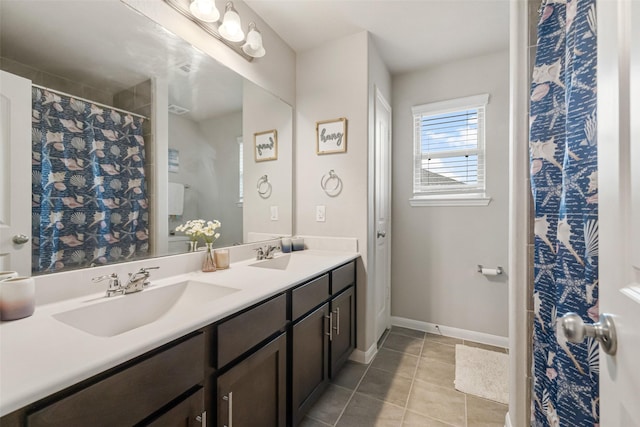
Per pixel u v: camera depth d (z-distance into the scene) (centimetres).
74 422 59
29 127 96
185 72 150
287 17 197
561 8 106
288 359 134
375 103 231
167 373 78
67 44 106
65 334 75
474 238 253
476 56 249
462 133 260
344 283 193
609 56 52
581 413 79
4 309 83
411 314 278
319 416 158
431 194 271
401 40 224
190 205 153
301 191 237
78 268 107
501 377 193
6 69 91
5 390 52
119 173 123
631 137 46
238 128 183
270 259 191
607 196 53
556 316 98
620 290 48
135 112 128
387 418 156
